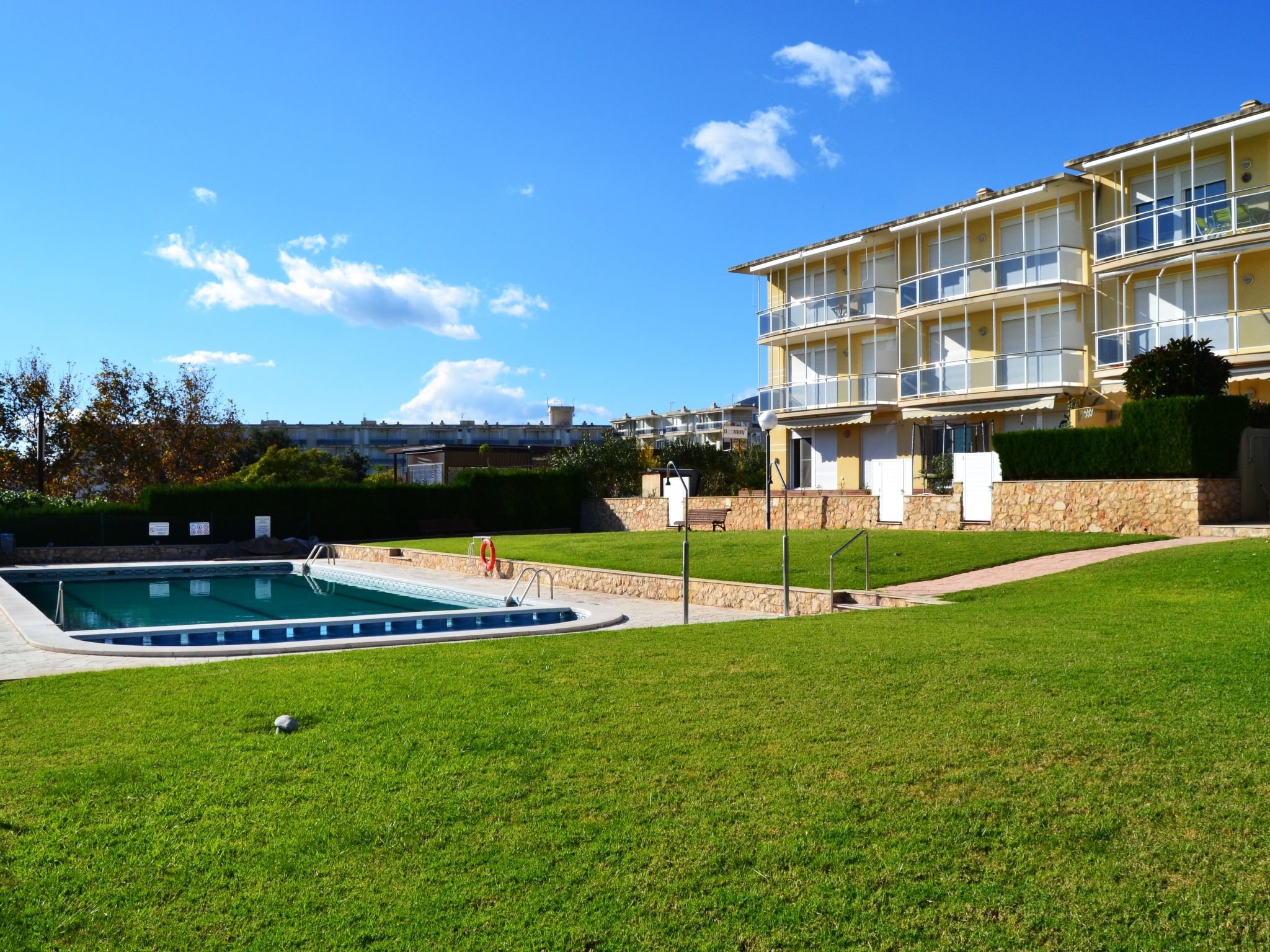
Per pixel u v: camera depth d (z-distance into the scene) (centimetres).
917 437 3456
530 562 2264
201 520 3634
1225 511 1895
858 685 710
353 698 725
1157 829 435
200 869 421
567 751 568
